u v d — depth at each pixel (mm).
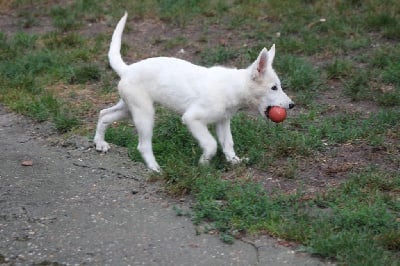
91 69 11367
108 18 14680
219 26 13953
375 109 9875
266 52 7496
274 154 8125
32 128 9336
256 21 13992
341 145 8555
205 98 7465
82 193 7215
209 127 8773
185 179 7117
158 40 13164
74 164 8000
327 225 6254
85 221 6586
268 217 6477
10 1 16000
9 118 9773
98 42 13062
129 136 8797
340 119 9336
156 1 15438
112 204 6941
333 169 7770
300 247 5984
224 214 6508
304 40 12664
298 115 9664
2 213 6758
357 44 12359
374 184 7250
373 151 8344
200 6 14898
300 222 6316
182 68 7633
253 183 7285
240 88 7559
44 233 6363
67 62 12008
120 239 6238
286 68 11258
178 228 6410
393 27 12961
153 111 7797
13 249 6082
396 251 5934
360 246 5824
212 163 7758
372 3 14180
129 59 12266
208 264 5809
